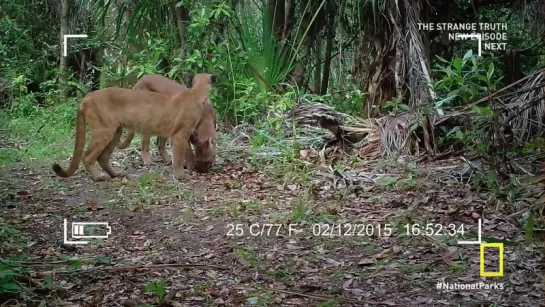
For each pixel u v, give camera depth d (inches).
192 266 202.2
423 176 291.6
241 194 281.4
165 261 208.1
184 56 424.2
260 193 282.4
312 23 422.0
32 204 272.1
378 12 371.6
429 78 339.9
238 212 256.8
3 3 553.3
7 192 288.2
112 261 209.2
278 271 196.7
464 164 298.2
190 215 252.7
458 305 173.6
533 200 246.1
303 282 191.0
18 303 173.6
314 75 457.7
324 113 369.1
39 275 192.7
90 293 184.1
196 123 307.3
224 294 181.6
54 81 500.1
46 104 502.0
